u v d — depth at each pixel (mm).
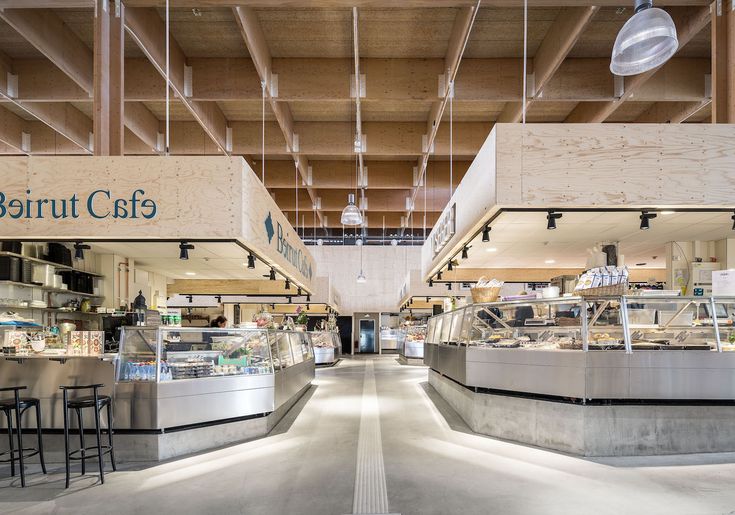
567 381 4895
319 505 3529
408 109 9641
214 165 5055
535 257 8695
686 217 5355
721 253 6805
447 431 5809
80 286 7191
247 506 3543
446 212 7926
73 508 3580
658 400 4770
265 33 7148
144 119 9305
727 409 4773
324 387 10062
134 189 5020
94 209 4992
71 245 7312
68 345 5125
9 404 4293
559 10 6566
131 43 7246
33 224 4961
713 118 5570
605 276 5027
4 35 6945
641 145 4773
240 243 5426
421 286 16062
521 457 4660
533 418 5156
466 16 6145
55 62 6578
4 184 4988
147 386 4887
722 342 5012
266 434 5789
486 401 5660
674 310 5301
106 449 4535
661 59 4074
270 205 6746
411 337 16953
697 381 4754
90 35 7047
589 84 7668
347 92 7812
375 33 7156
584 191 4730
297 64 7793
